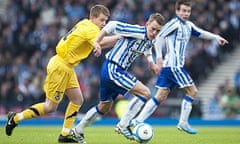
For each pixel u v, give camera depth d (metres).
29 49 75.00
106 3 79.56
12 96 68.88
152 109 36.97
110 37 30.28
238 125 63.25
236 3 80.94
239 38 79.69
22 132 41.25
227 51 78.38
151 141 33.47
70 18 77.69
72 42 30.23
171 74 37.53
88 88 69.44
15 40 75.88
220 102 69.25
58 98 30.73
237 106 67.19
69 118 31.23
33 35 76.06
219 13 78.94
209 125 62.91
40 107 30.77
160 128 51.38
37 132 41.44
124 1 79.88
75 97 31.20
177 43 37.50
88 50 30.77
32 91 69.00
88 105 68.00
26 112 30.77
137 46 31.16
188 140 34.88
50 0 80.19
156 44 36.19
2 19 79.38
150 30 30.64
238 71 74.69
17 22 77.69
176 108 67.69
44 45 74.56
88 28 29.98
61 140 31.38
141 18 76.81
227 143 33.06
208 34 38.09
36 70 71.50
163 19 30.67
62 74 30.42
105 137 36.84
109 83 31.45
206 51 76.25
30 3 79.19
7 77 70.62
